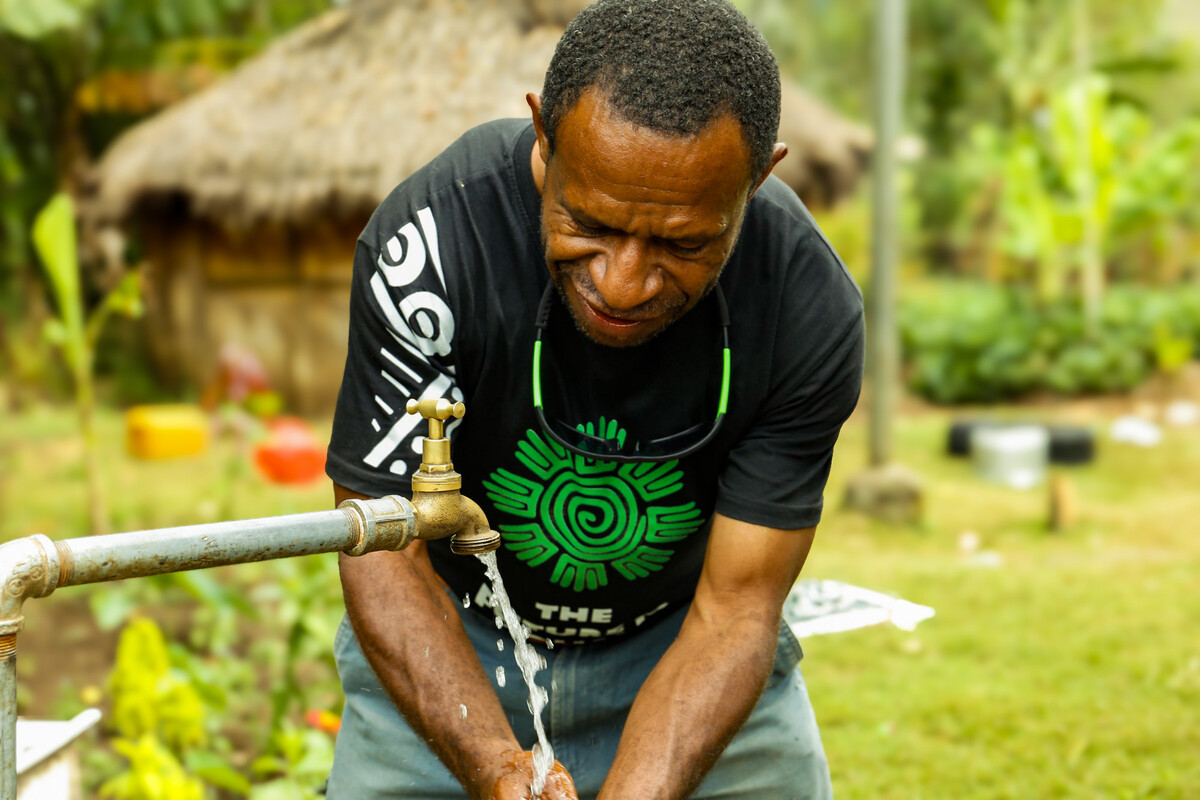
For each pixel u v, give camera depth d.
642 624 2.04
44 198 10.90
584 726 2.04
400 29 8.88
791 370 1.74
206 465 7.98
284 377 9.87
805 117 9.33
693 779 1.63
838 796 3.23
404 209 1.70
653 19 1.36
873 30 6.50
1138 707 3.86
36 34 8.62
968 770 3.39
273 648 4.33
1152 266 14.56
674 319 1.51
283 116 8.77
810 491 1.80
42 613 5.08
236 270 9.89
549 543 1.84
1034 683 4.10
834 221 14.55
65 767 2.33
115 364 10.69
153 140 9.00
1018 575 5.48
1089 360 11.15
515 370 1.71
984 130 12.48
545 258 1.58
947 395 11.26
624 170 1.34
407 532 1.35
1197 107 16.28
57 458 8.38
